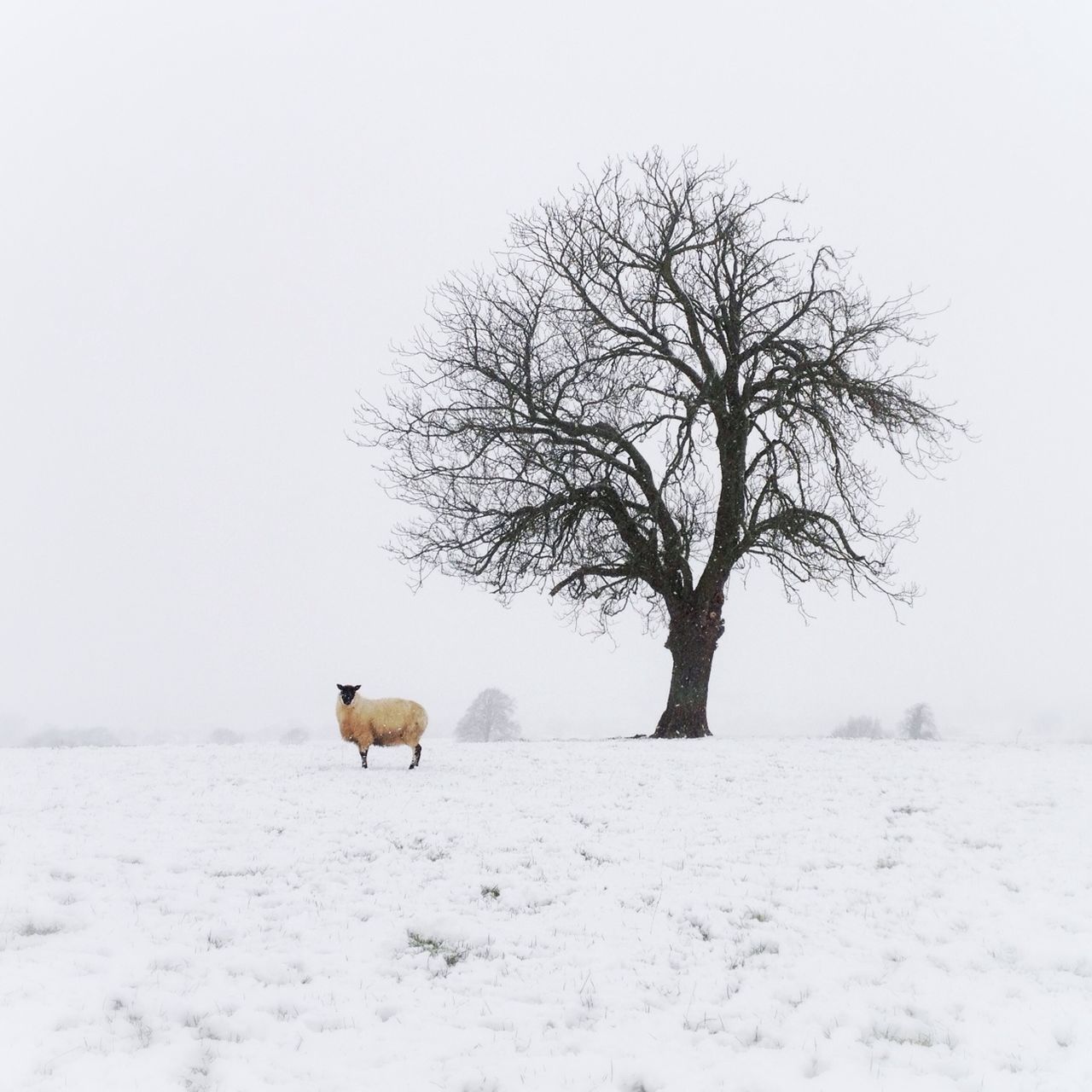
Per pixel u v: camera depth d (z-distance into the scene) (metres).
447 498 21.92
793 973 6.97
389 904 8.28
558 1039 5.89
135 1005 5.83
